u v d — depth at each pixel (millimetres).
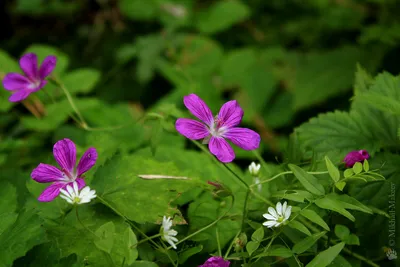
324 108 899
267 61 918
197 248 501
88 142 563
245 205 510
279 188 524
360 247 524
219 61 902
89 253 494
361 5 923
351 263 518
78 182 492
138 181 520
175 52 906
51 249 490
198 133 503
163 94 963
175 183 520
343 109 879
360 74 556
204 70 889
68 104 656
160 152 568
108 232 479
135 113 709
